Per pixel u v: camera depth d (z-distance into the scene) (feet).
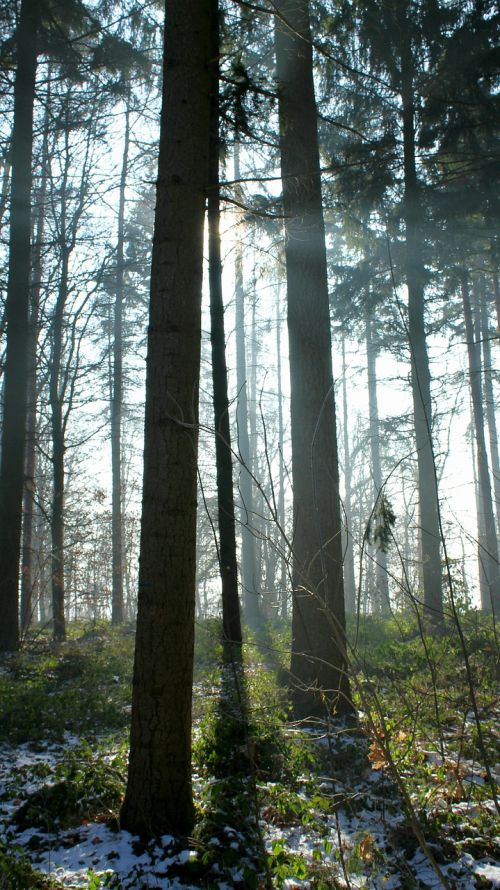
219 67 27.04
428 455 48.73
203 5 16.96
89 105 49.90
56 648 42.78
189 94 16.53
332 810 15.39
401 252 50.49
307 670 24.77
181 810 14.66
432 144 49.32
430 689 20.52
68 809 15.74
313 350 27.37
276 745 19.01
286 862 13.28
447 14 44.29
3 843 14.14
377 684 14.11
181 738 14.83
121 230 70.59
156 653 14.76
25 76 43.98
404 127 49.73
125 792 15.97
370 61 46.21
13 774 18.62
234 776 17.30
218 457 38.73
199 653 39.96
